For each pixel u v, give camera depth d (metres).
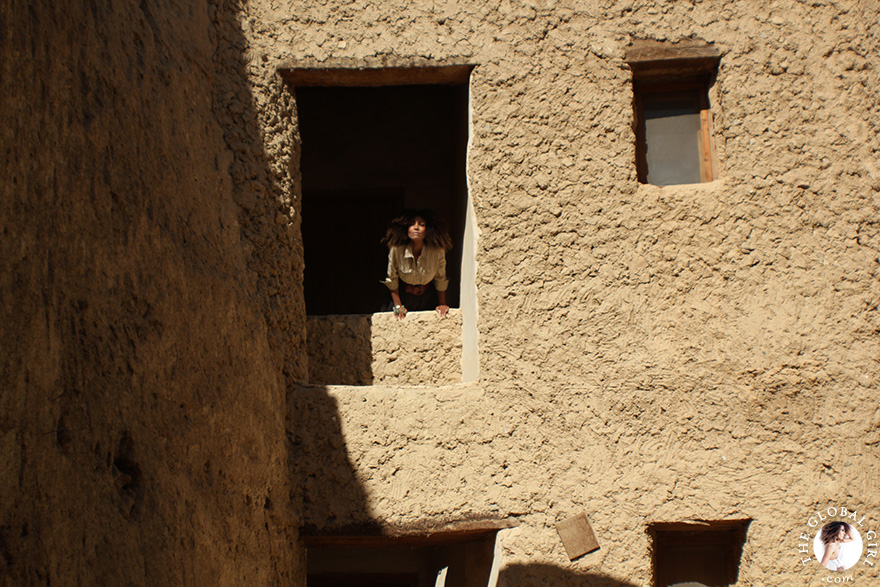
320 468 5.91
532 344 6.05
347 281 9.88
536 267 6.13
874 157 6.12
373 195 9.77
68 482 3.62
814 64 6.24
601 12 6.37
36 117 3.71
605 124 6.25
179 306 4.70
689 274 6.07
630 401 5.95
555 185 6.20
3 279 3.40
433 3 6.38
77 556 3.58
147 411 4.25
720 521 5.82
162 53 5.12
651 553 5.85
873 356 5.89
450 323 6.79
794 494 5.77
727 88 6.24
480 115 6.27
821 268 6.01
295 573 5.81
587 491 5.87
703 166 6.46
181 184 5.04
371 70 6.30
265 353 5.75
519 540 5.83
